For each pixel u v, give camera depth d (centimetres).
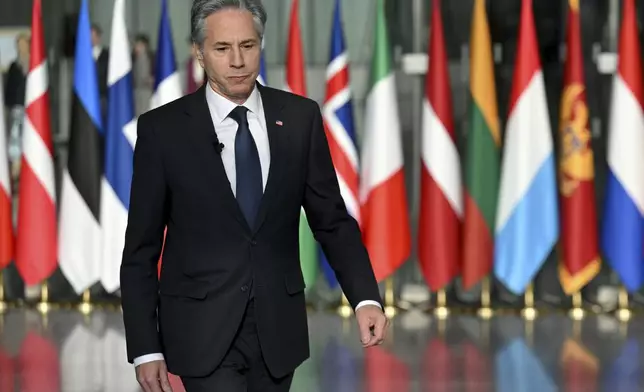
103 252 2425
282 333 893
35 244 2453
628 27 2355
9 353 2116
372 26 2675
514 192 2389
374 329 878
